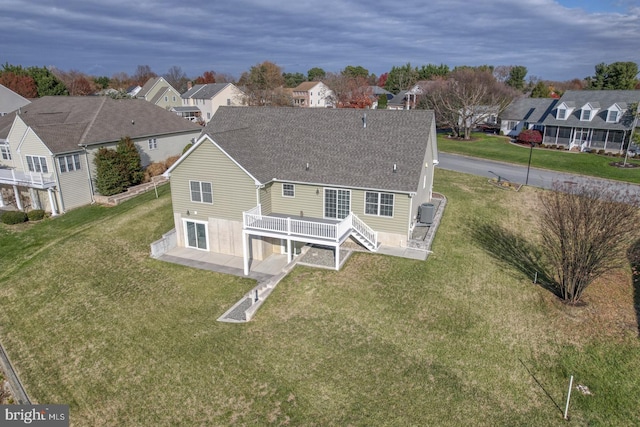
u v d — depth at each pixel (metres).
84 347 17.84
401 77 117.44
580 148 50.72
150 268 24.48
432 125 25.91
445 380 14.38
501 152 49.53
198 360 16.27
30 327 19.62
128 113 42.22
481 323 17.30
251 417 13.42
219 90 89.44
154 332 18.45
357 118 27.27
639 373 14.26
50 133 34.44
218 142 24.39
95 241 27.88
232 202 25.14
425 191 28.39
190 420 13.59
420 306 18.52
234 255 26.22
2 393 16.06
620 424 12.54
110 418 14.05
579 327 16.78
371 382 14.45
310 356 15.91
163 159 43.81
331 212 24.94
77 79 114.81
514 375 14.54
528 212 28.91
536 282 20.19
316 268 22.11
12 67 79.62
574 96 55.06
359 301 19.05
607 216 17.23
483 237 25.25
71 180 34.94
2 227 32.62
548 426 12.53
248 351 16.47
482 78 62.19
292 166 25.55
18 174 34.12
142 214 31.66
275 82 117.50
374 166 24.17
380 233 24.22
